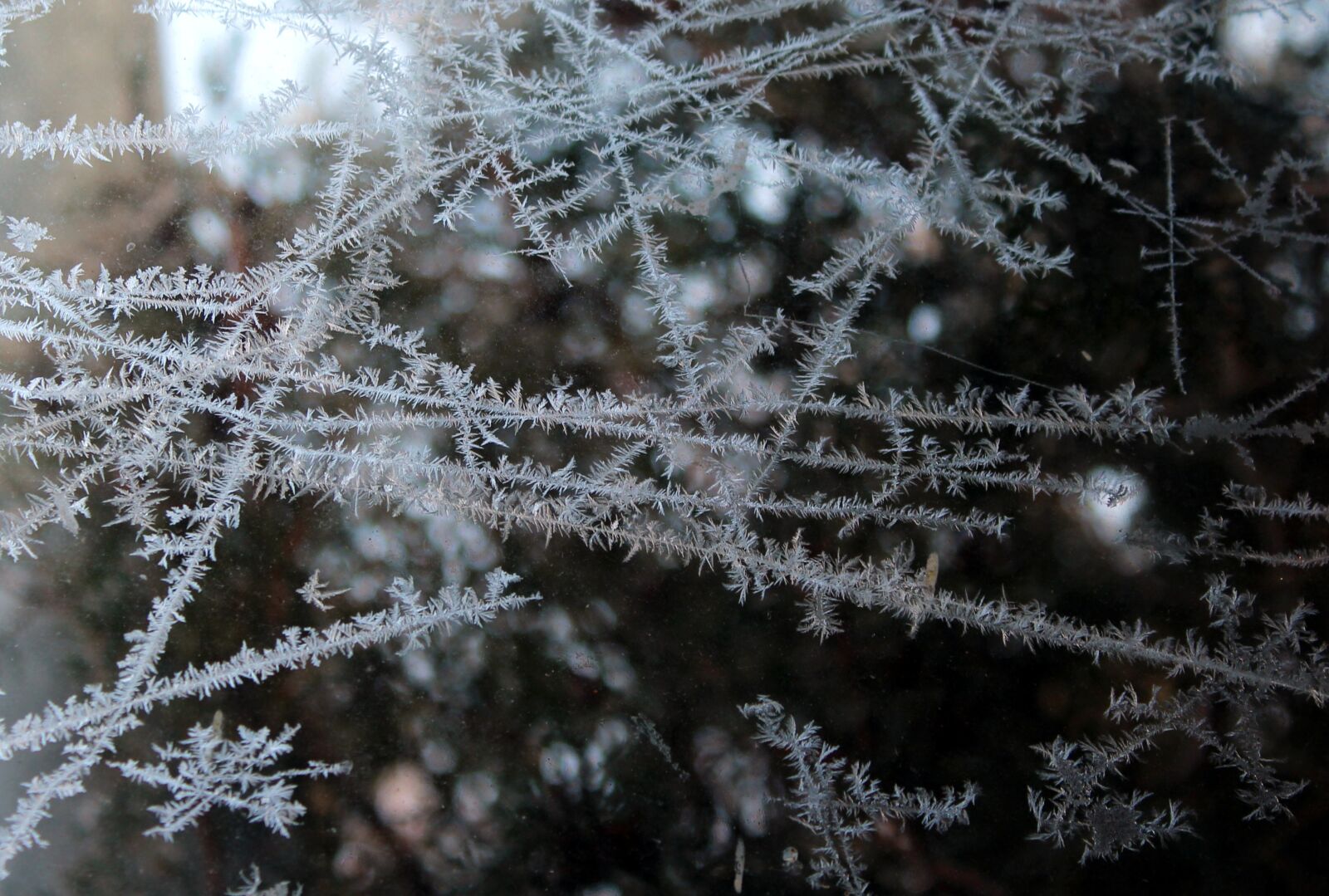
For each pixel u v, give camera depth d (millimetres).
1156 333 280
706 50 286
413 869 259
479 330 273
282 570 264
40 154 274
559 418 271
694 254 277
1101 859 265
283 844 258
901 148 284
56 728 258
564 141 280
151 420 267
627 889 261
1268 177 287
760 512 271
